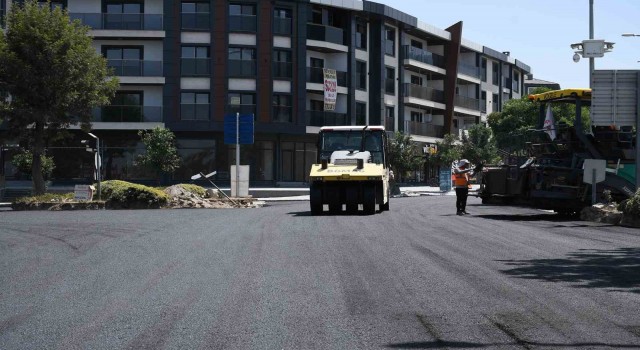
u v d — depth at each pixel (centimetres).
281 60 5453
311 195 2255
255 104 5341
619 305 704
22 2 5078
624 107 2008
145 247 1284
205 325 625
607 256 1105
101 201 3034
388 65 6438
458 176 2245
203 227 1747
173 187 3253
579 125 2095
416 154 5900
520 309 686
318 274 923
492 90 8331
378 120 6259
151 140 4834
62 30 3838
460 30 7200
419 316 655
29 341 579
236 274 932
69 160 5053
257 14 5350
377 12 6081
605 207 1944
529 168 2092
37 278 929
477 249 1208
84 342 570
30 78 3684
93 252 1217
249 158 5400
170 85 5178
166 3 5194
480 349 534
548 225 1780
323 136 2466
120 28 5162
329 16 5872
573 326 610
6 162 4909
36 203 3023
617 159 2067
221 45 5269
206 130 5212
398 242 1330
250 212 2500
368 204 2247
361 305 710
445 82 7262
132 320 651
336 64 5928
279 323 630
